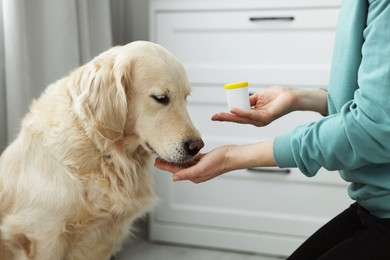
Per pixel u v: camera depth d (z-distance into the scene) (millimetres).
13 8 1660
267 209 2135
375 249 1001
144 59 1222
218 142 2107
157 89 1203
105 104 1197
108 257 1365
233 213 2172
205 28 2041
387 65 855
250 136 2078
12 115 1710
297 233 2111
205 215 2209
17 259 1240
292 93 1282
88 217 1209
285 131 2035
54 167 1183
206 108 2105
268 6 1952
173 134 1198
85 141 1205
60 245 1197
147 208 1374
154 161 1357
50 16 1853
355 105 940
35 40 1840
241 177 2131
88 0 2090
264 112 1233
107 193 1229
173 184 2223
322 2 1892
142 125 1229
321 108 1305
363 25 986
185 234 2254
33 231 1174
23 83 1726
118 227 1306
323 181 2027
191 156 1200
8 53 1685
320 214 2074
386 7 868
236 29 2012
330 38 1917
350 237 1117
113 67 1216
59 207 1162
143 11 2576
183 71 1269
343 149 928
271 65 2006
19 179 1199
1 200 1222
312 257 1203
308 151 970
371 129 875
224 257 2162
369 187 1028
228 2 1995
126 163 1264
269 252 2168
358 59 1005
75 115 1208
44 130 1217
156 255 2172
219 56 2057
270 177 2096
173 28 2082
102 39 2141
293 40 1962
